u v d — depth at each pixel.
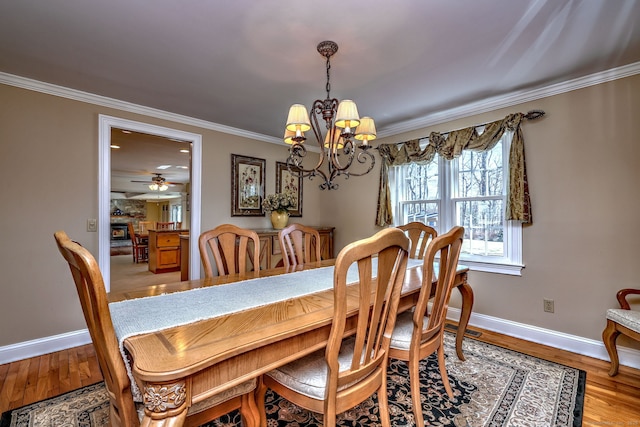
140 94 2.66
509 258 2.78
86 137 2.67
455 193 3.20
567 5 1.53
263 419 1.43
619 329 1.97
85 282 0.96
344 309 1.04
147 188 9.59
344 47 1.92
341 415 1.68
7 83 2.32
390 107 2.99
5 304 2.31
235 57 2.03
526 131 2.66
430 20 1.65
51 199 2.50
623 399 1.79
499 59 2.08
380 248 1.07
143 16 1.60
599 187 2.31
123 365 0.94
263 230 3.83
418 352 1.56
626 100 2.20
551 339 2.53
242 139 3.80
